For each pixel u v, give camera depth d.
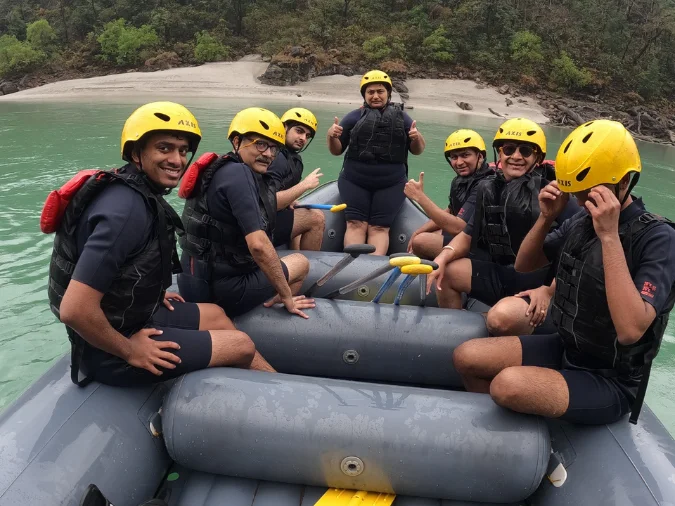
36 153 9.86
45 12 42.66
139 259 1.80
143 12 38.03
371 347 2.52
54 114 16.66
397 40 33.44
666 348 4.05
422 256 3.56
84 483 1.72
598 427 1.95
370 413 1.92
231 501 1.95
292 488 2.01
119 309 1.83
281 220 3.48
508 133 2.63
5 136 11.81
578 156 1.69
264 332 2.51
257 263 2.35
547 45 35.22
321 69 30.91
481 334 2.53
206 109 18.73
